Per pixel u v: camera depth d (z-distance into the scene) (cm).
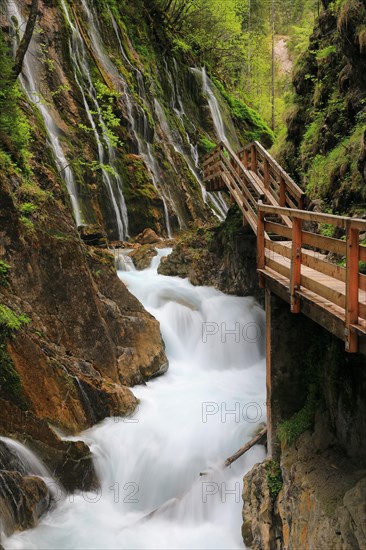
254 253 1530
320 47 1570
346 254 622
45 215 1175
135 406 1120
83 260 1184
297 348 922
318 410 884
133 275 1645
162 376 1291
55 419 990
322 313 706
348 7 1282
